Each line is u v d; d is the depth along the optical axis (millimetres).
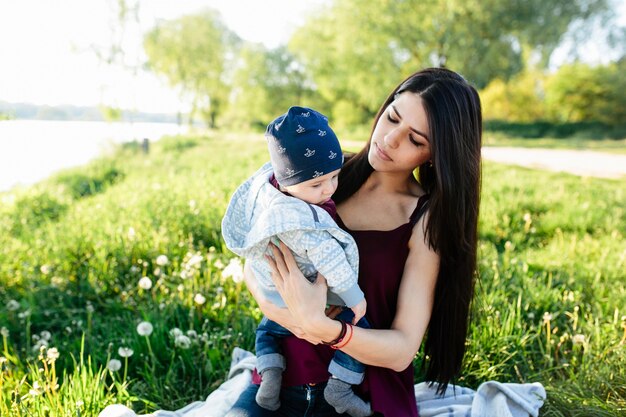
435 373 2355
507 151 20438
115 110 20188
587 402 2760
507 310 3680
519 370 3262
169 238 5312
